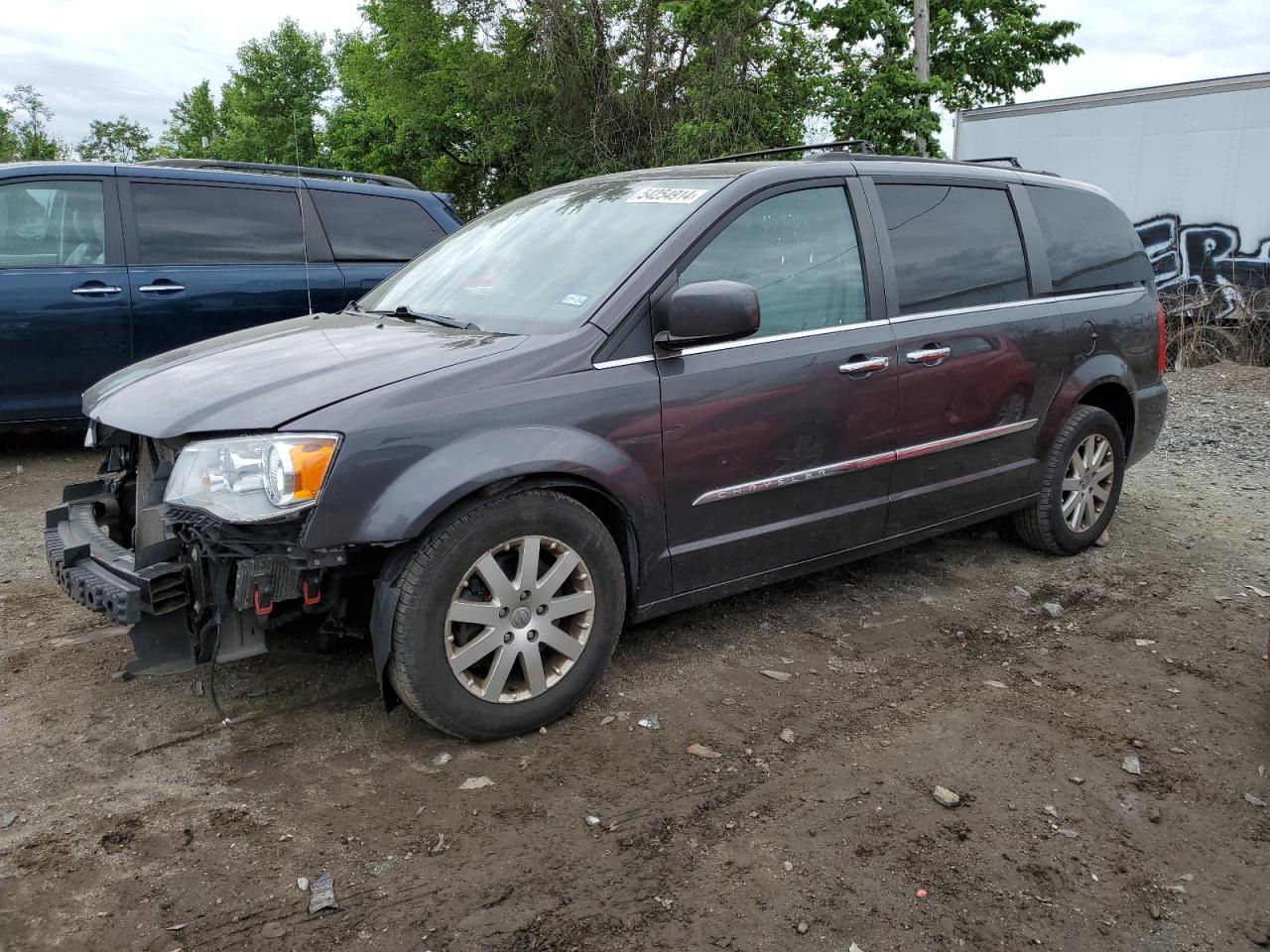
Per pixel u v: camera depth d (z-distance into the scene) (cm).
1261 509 592
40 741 296
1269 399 952
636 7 2178
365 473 261
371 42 2836
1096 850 256
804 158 389
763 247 350
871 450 376
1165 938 225
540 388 292
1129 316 495
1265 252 1129
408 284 408
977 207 433
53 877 235
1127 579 463
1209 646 389
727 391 329
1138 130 1199
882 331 378
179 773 281
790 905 230
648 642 377
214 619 273
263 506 257
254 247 671
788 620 403
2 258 598
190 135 5425
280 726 307
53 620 391
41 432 738
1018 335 429
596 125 2267
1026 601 433
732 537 343
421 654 275
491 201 2758
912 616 412
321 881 235
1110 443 491
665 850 250
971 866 247
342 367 291
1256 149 1117
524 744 299
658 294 320
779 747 302
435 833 254
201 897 229
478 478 273
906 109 1623
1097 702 338
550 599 298
